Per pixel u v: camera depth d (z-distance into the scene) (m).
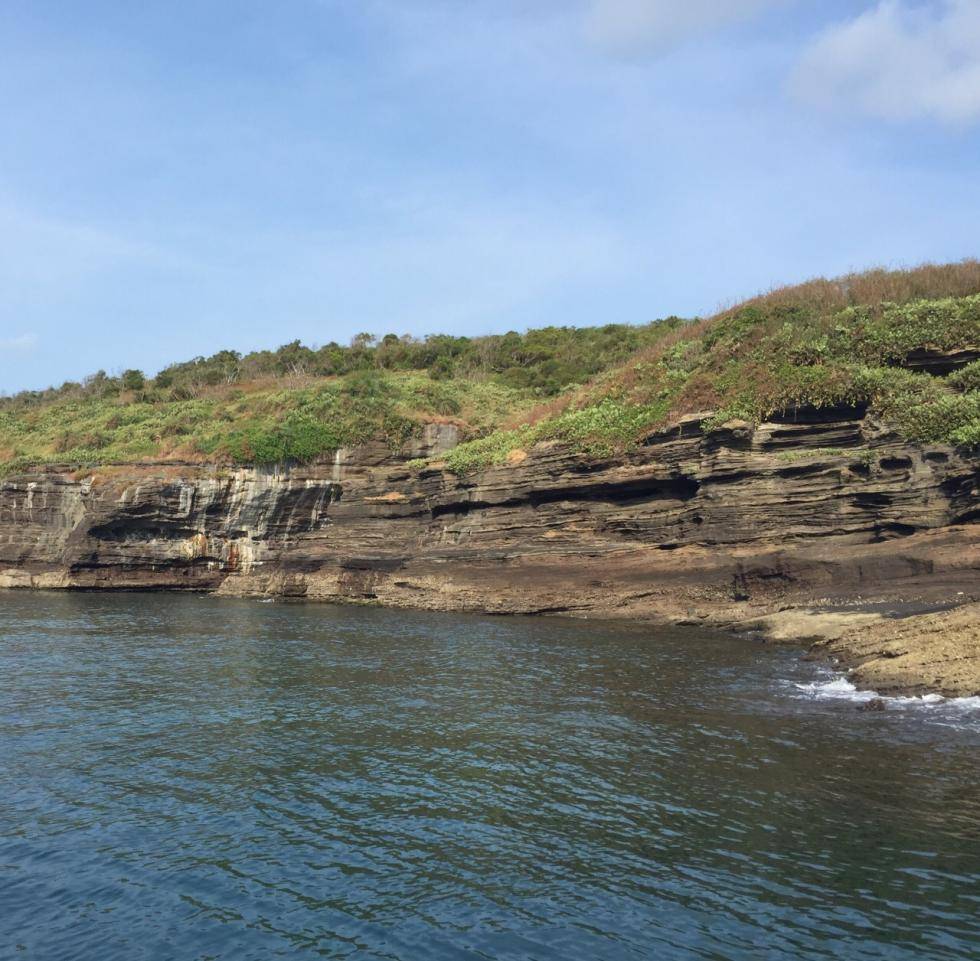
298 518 57.78
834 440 35.66
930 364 35.91
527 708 19.92
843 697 20.11
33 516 60.97
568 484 42.56
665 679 22.84
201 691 22.47
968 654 20.42
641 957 9.08
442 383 73.69
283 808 13.60
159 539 57.38
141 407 79.81
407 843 12.18
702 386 40.66
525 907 10.24
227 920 10.05
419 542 49.44
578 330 96.00
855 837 11.88
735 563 34.59
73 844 12.25
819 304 45.34
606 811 13.21
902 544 31.16
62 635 33.69
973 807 12.83
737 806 13.22
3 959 9.20
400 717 19.31
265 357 100.12
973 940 9.22
